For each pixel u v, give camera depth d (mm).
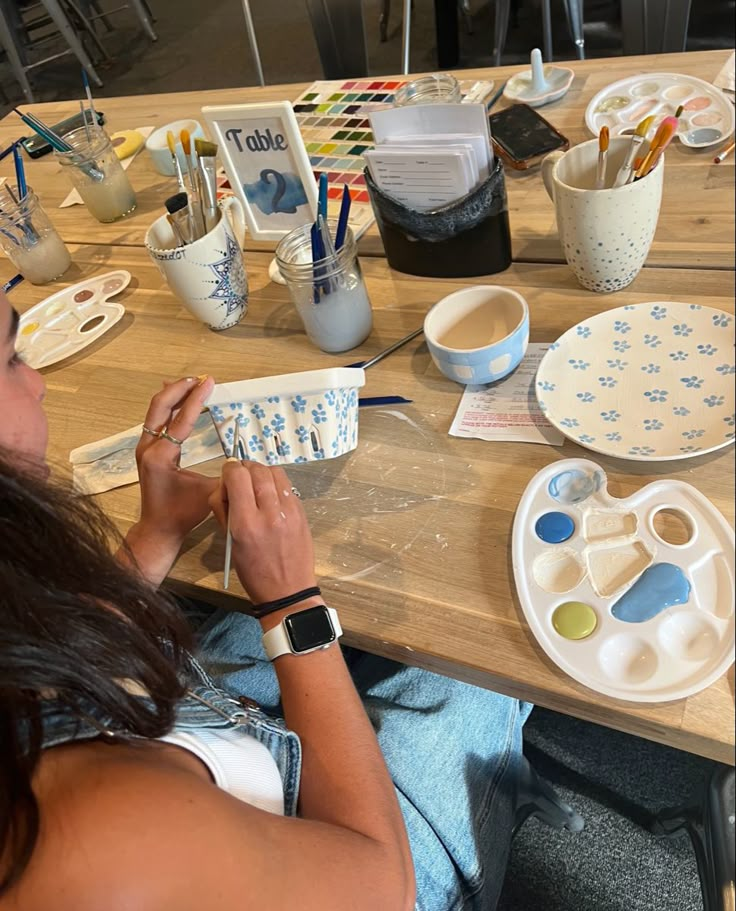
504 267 957
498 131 1110
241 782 547
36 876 405
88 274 1203
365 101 1340
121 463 881
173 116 1483
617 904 1085
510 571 668
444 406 825
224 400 774
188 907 425
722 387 728
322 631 652
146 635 550
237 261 983
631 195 764
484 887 748
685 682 560
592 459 725
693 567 621
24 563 490
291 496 703
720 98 1036
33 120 1204
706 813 648
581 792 1183
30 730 438
